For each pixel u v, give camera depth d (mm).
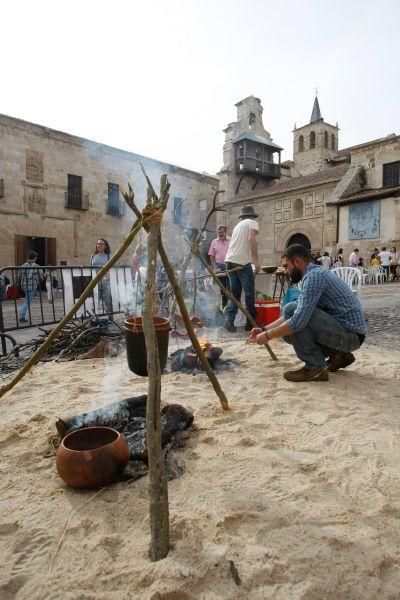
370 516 1596
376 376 3484
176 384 3332
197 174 27594
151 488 1436
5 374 3920
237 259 5715
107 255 7059
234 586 1277
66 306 5898
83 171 23125
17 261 20875
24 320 7535
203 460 2061
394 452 2135
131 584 1293
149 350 1670
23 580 1335
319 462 2027
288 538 1482
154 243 2057
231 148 29750
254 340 3400
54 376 3707
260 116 31516
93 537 1528
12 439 2367
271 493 1765
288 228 24906
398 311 8055
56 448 2234
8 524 1609
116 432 2021
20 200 20922
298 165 35969
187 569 1326
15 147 20688
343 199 20938
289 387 3189
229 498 1727
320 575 1315
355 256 19000
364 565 1352
